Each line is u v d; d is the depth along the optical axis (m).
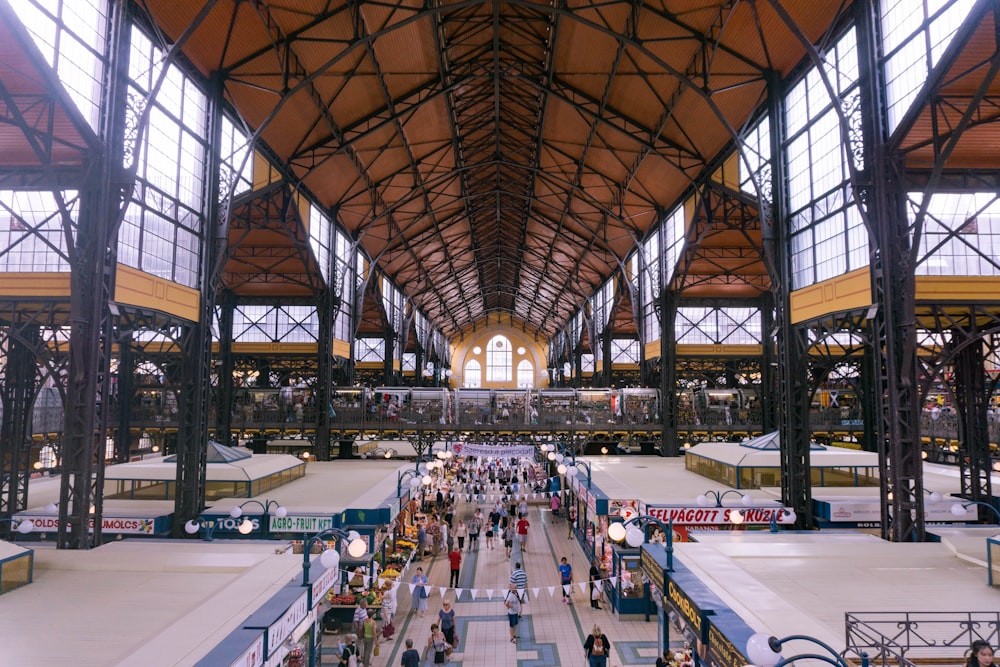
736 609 9.83
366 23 22.47
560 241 48.69
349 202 36.19
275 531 19.03
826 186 19.06
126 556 13.66
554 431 36.06
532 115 33.25
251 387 37.47
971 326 16.56
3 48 14.01
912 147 15.31
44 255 17.53
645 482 24.89
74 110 14.43
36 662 8.52
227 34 19.66
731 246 34.44
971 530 15.72
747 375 44.44
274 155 27.09
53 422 31.75
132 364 32.47
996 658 8.32
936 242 17.14
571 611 18.47
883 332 16.02
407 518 25.62
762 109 23.64
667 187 32.50
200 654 8.38
